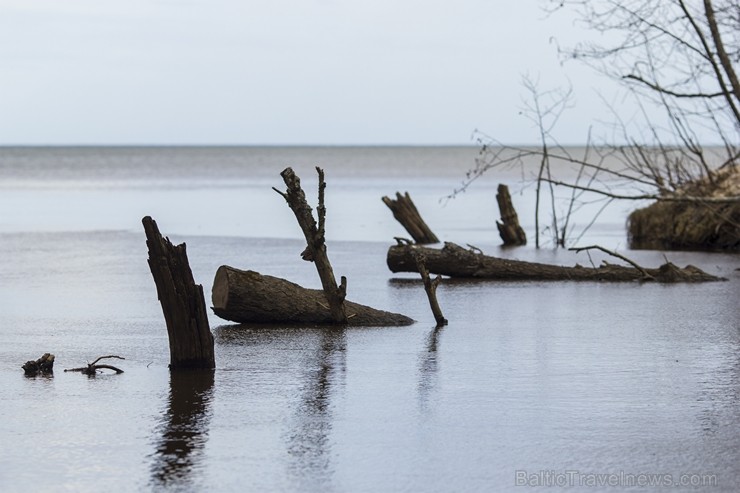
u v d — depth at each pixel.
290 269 23.48
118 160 175.25
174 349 12.17
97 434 9.26
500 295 19.33
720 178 29.64
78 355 13.18
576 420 9.76
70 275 22.84
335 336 14.58
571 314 16.81
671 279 21.72
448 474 8.13
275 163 159.12
